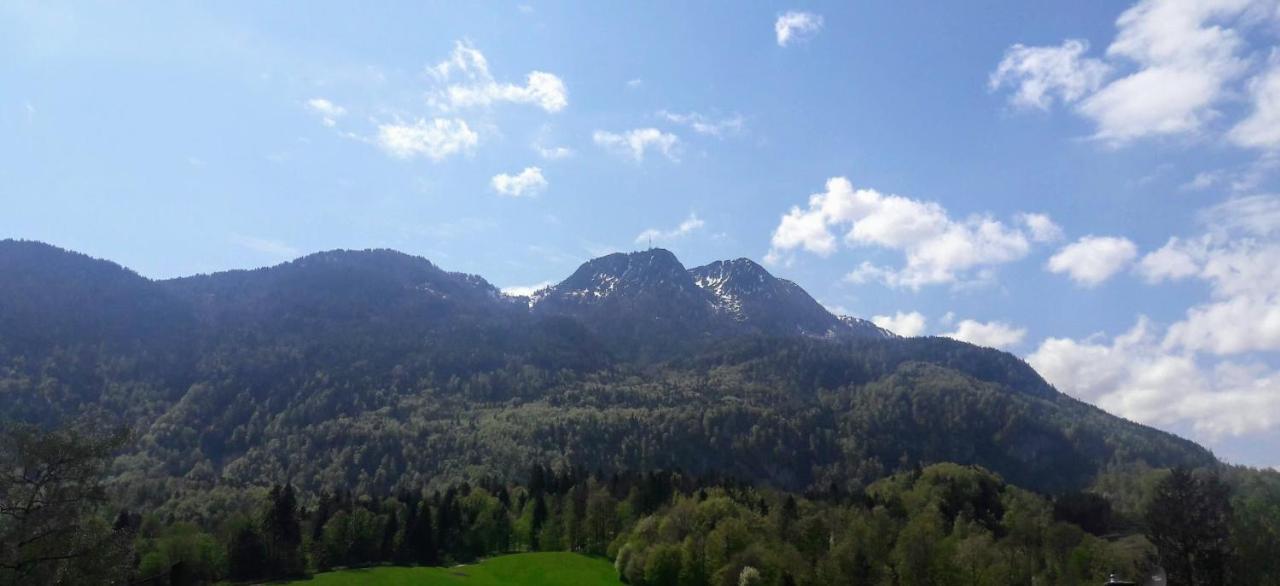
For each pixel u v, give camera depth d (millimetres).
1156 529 67188
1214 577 64000
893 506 152375
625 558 118188
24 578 38094
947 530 131500
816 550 114000
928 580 96750
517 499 171000
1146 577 67688
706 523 119250
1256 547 70938
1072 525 123062
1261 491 129000
